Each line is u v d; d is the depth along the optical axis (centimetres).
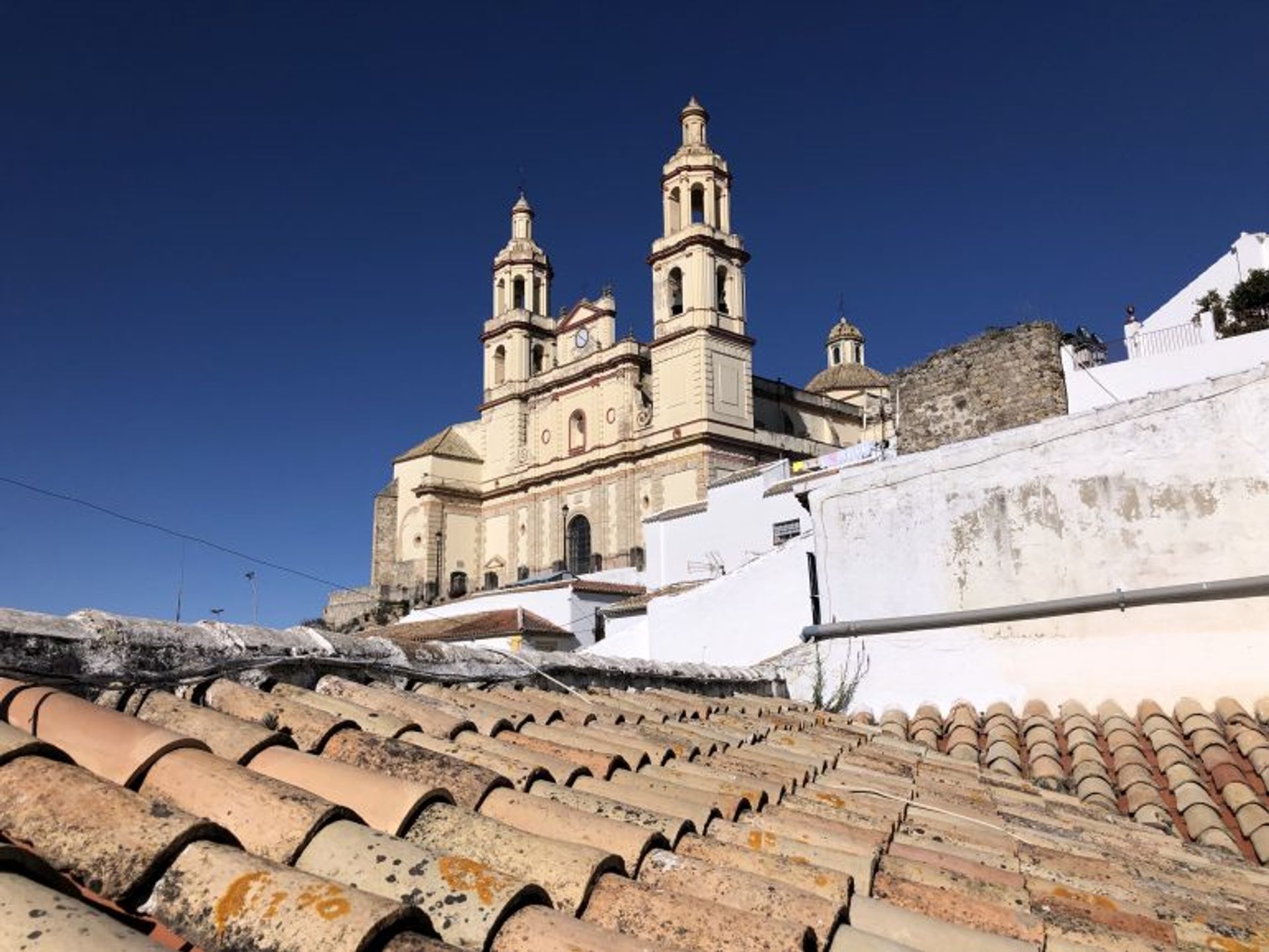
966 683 923
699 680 897
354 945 231
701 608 1466
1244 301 3066
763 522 3306
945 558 972
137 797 293
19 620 413
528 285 6297
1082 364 2183
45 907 216
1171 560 859
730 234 5281
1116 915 413
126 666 442
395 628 4150
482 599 4178
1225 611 830
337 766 376
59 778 298
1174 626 844
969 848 495
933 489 996
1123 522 888
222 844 281
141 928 251
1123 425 908
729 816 461
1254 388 853
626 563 5078
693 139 5422
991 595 938
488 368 6319
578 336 5784
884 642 981
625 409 5275
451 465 6069
